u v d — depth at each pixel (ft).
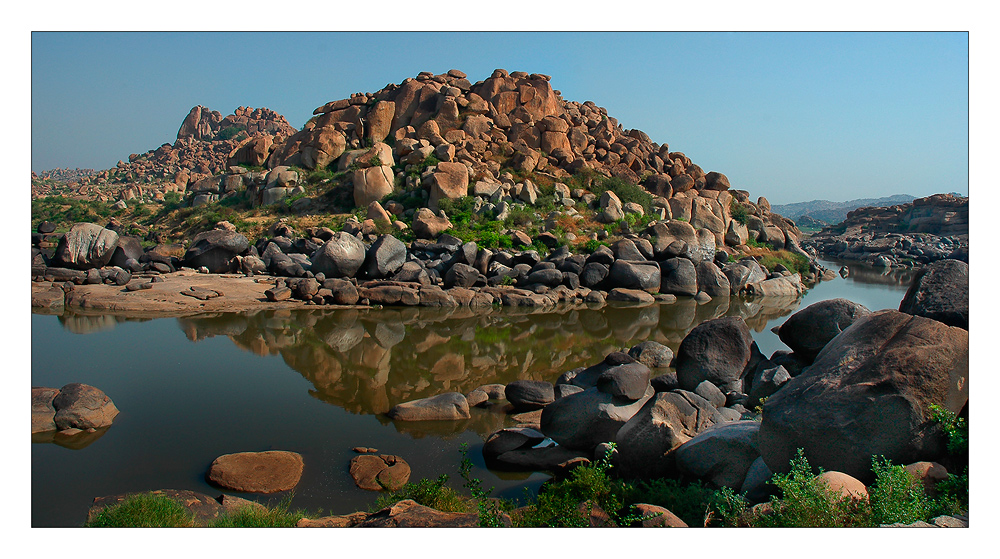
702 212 131.34
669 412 23.22
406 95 145.89
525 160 128.16
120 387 36.47
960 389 17.15
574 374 36.40
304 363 43.91
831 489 15.48
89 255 73.15
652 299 84.17
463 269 78.89
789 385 19.03
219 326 55.62
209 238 82.28
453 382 40.32
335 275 79.25
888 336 18.42
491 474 25.54
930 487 16.02
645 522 16.38
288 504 22.26
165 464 25.53
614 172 136.26
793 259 130.52
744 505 17.76
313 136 144.36
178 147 377.50
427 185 119.55
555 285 82.84
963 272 21.80
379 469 25.25
